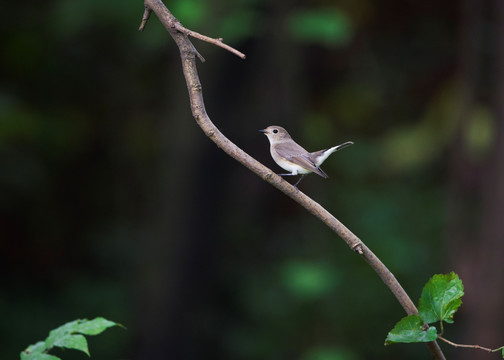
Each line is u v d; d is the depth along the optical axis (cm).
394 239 1414
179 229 1145
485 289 1116
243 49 1120
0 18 1366
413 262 1393
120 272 1398
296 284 1152
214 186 1145
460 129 1327
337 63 1552
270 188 1334
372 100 1595
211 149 1131
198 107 285
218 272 1214
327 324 1332
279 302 1354
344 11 1491
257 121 1164
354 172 1566
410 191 1534
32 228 1380
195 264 1159
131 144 1496
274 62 1140
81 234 1447
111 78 1449
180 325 1170
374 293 1356
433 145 1530
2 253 1353
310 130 1495
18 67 1386
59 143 1372
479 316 1118
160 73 1452
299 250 1386
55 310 1295
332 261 1373
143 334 1177
